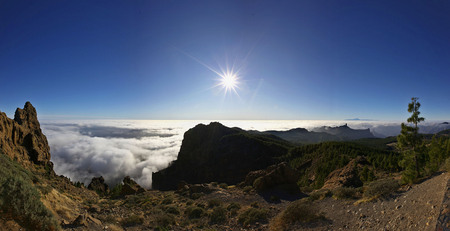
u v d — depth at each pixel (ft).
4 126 122.93
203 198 84.64
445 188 31.14
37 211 28.86
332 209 47.73
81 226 38.40
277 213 57.41
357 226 35.45
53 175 135.03
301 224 42.42
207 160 503.61
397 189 46.16
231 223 53.83
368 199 44.91
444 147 87.92
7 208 26.16
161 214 58.70
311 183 170.40
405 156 57.98
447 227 22.11
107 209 63.93
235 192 90.07
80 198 88.69
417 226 25.91
